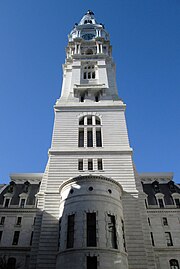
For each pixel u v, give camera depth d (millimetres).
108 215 42656
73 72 80188
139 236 44562
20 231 71688
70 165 54906
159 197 78500
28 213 75188
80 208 42719
